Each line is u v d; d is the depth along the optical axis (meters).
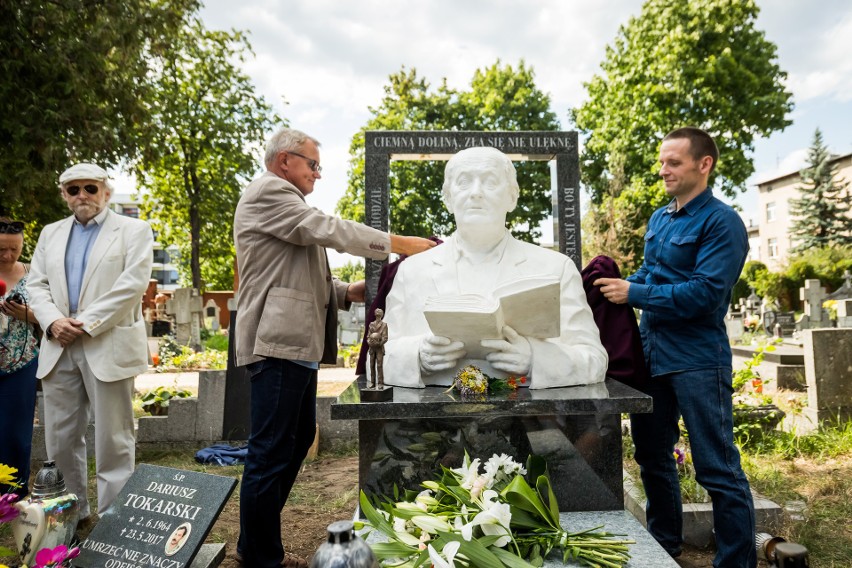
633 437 3.21
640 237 19.27
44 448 5.21
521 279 2.48
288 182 3.12
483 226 2.89
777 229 41.56
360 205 22.73
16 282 4.01
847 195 31.95
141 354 3.54
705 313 2.74
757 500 3.64
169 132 18.02
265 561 3.00
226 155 22.61
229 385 5.65
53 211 11.30
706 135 2.89
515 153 4.14
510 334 2.64
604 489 2.69
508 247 3.03
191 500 2.35
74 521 2.37
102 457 3.43
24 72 9.84
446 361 2.66
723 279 2.72
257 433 2.98
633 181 19.67
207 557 2.48
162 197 23.92
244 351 2.99
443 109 22.28
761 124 19.05
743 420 5.13
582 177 24.14
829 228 31.91
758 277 24.23
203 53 21.94
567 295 2.91
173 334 15.64
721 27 18.59
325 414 5.81
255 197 3.05
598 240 18.92
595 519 2.59
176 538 2.26
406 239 3.17
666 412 3.07
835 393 5.70
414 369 2.75
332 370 9.72
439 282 2.97
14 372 3.79
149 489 2.45
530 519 2.25
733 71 18.64
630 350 2.97
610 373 2.98
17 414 3.80
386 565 2.00
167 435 5.67
